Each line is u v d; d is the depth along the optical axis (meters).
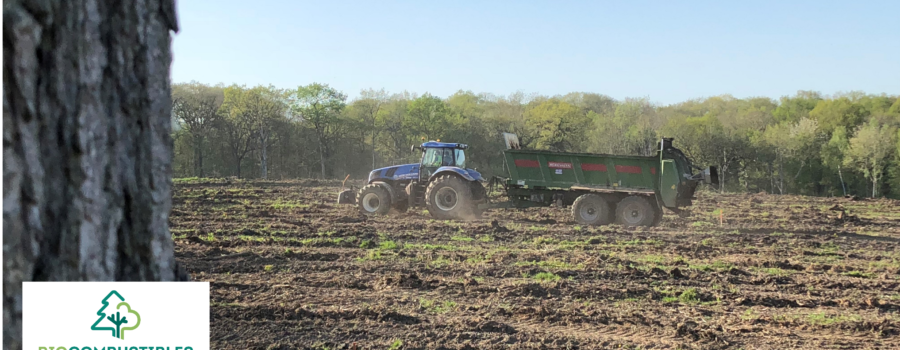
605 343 5.68
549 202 15.88
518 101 65.12
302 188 27.42
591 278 8.54
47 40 1.66
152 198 1.93
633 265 9.57
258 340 5.49
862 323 6.36
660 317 6.65
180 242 11.06
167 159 2.00
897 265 9.95
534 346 5.53
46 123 1.66
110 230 1.83
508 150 15.91
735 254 11.01
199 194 22.80
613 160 15.31
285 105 51.56
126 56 1.87
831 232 14.59
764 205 22.88
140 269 1.91
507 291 7.52
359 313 6.31
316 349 5.33
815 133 54.50
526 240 12.21
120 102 1.85
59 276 1.68
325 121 51.75
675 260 9.91
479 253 10.47
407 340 5.60
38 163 1.62
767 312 6.98
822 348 5.71
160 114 1.98
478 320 6.18
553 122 55.94
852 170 52.88
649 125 55.84
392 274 8.58
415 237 12.40
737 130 55.62
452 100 67.56
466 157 16.86
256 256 9.73
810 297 7.68
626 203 15.05
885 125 51.25
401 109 56.69
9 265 1.56
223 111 50.84
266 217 16.20
